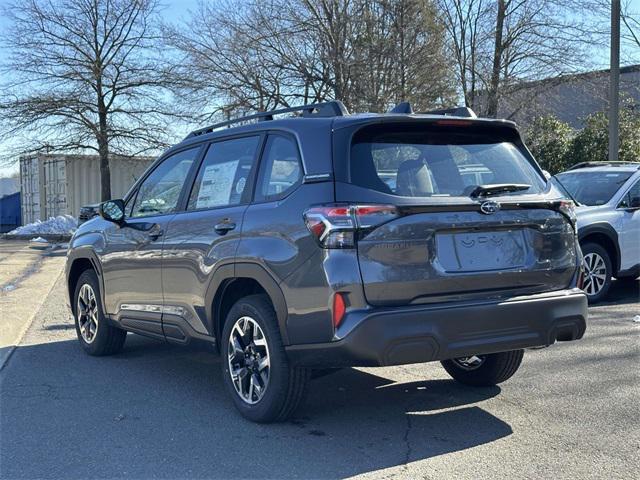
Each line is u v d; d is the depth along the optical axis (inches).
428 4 851.4
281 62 894.4
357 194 166.7
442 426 191.3
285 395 181.9
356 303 162.2
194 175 224.4
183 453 172.7
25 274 547.2
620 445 176.2
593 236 361.1
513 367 219.5
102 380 240.4
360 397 218.8
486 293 174.2
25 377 244.2
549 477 157.3
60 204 1128.8
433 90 878.4
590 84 912.9
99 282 263.3
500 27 919.0
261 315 183.5
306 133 182.5
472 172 185.3
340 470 161.8
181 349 289.0
